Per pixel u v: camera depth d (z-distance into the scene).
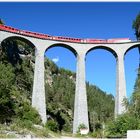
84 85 81.88
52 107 107.75
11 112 57.44
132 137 28.17
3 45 86.44
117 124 51.34
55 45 82.31
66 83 146.62
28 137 44.88
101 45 84.69
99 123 118.94
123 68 84.25
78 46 83.62
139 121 50.41
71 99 125.69
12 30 77.00
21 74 94.00
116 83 84.62
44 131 54.00
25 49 106.38
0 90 52.78
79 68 82.62
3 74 55.22
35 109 70.56
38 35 80.25
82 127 77.19
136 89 60.25
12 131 45.38
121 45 85.38
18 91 79.62
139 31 91.88
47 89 121.25
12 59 92.25
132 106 56.44
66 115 111.25
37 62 78.88
